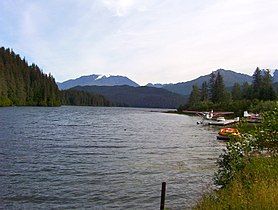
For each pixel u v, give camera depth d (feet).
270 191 38.75
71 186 70.64
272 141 51.60
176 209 56.95
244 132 53.98
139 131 211.41
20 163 93.91
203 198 50.57
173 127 249.14
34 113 399.03
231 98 477.77
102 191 67.26
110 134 187.93
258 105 315.78
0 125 219.00
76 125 253.85
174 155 114.21
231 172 50.60
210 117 306.96
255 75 463.42
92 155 111.45
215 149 130.72
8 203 59.16
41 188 68.69
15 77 583.99
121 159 104.12
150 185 72.28
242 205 37.93
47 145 134.51
